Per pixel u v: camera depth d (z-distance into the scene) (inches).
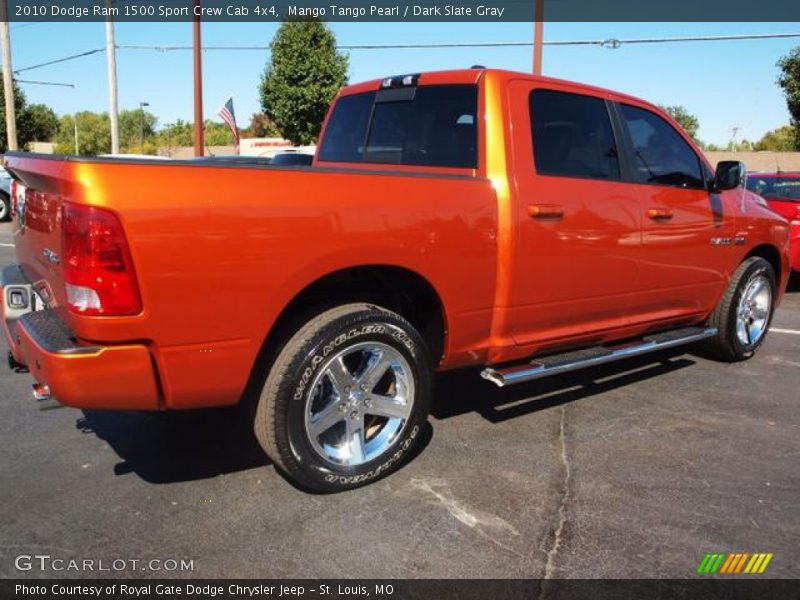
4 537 113.1
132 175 101.6
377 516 121.6
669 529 118.8
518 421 166.1
